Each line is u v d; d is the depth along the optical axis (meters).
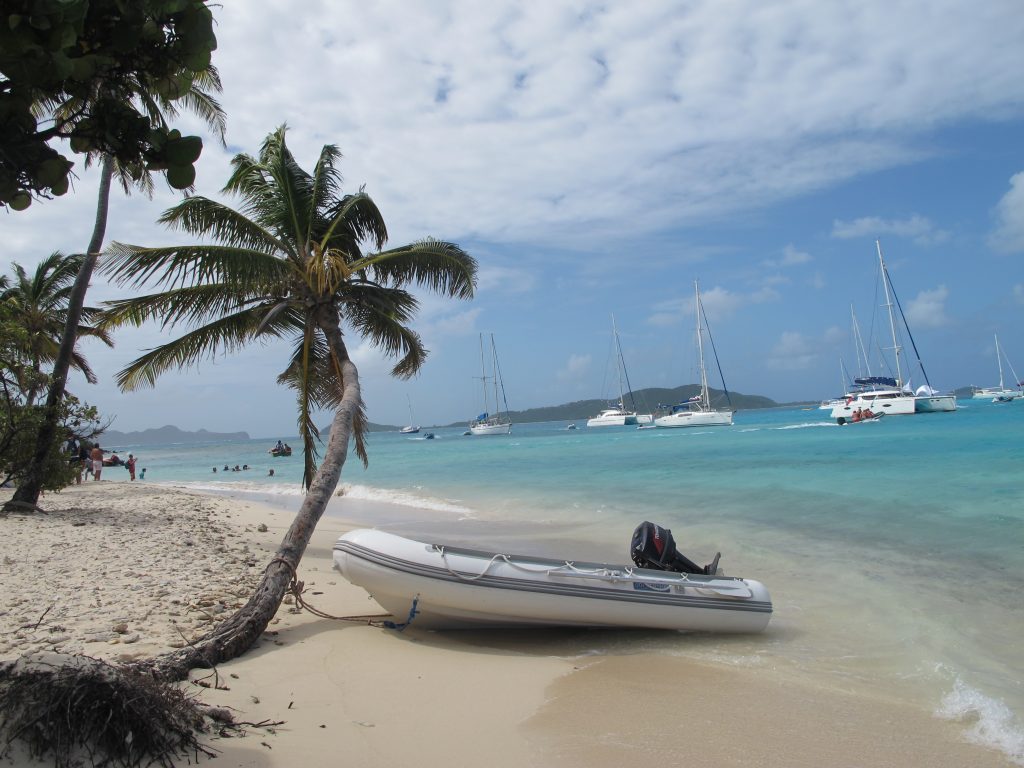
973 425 43.00
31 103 2.38
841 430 47.88
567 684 5.30
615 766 3.90
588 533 13.19
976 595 7.86
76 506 17.16
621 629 6.90
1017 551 9.84
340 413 9.71
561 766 3.88
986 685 5.34
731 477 21.28
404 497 21.27
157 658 4.97
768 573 9.38
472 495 20.78
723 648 6.36
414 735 4.22
